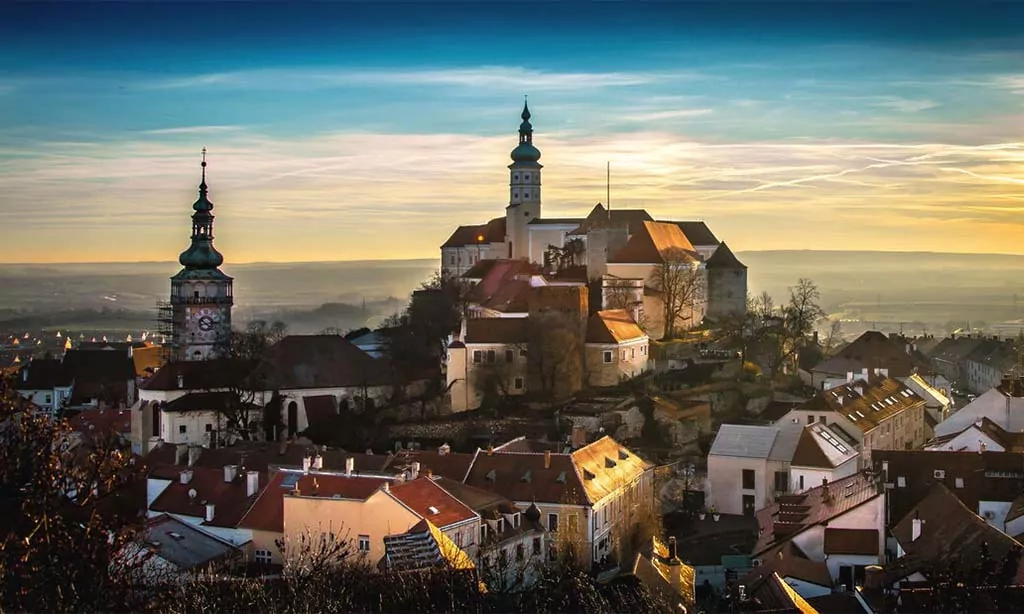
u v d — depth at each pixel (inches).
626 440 7598.4
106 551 2229.3
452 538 4510.3
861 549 4498.0
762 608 3489.2
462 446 7514.8
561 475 5467.5
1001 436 6387.8
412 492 4702.3
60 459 2247.8
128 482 2308.1
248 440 7755.9
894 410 7642.7
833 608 3710.6
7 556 2113.7
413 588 3257.9
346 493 4758.9
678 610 3422.7
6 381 2214.6
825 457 6363.2
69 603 2154.3
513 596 3491.6
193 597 2918.3
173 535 4950.8
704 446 7632.9
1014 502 4827.8
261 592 3026.6
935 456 5231.3
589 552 5290.4
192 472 5551.2
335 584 3225.9
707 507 6663.4
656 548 4655.5
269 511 5009.8
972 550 3777.1
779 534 4825.3
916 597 3395.7
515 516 5093.5
